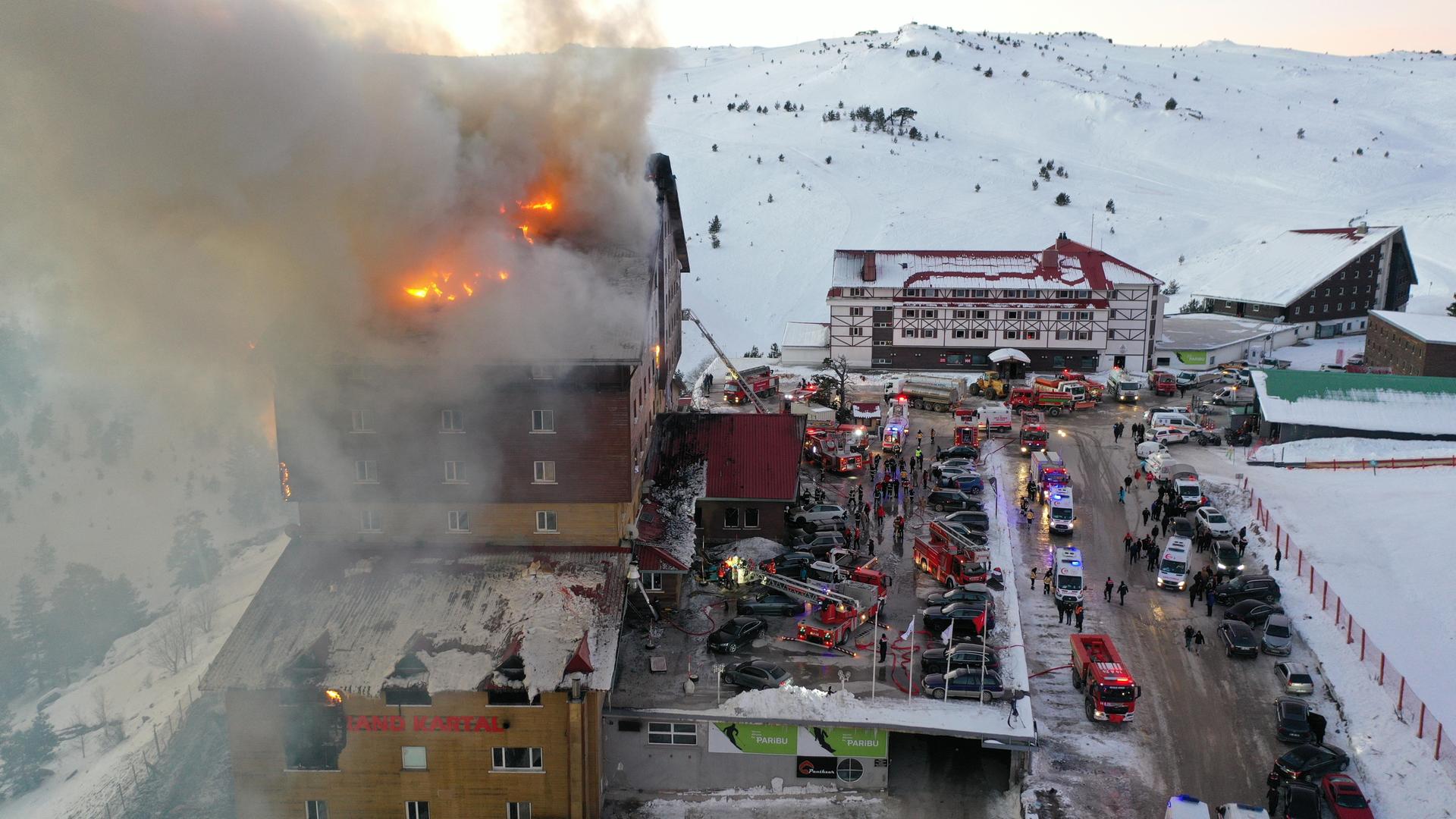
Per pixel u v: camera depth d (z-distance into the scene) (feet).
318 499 147.64
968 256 360.69
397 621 133.08
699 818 129.29
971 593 166.50
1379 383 269.85
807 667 146.41
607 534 149.28
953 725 130.62
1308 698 150.61
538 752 128.16
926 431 284.20
